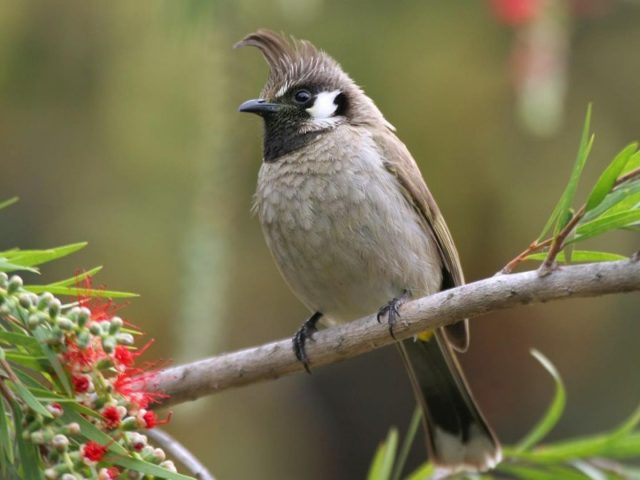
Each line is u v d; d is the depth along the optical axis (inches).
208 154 308.3
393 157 338.3
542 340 486.0
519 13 348.2
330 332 273.6
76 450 174.6
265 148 352.2
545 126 336.5
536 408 493.7
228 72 315.9
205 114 312.5
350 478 553.6
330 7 435.8
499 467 274.8
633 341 479.5
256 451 462.3
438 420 339.6
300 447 507.8
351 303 336.5
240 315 456.1
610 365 483.2
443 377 340.8
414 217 337.7
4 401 177.0
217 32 316.5
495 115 442.3
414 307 253.3
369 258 323.9
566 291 223.6
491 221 446.6
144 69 416.2
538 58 342.3
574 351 485.7
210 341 295.0
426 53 438.3
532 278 228.4
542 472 270.8
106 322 176.7
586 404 486.3
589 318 479.2
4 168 442.3
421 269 333.1
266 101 353.7
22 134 441.1
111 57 424.8
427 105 440.1
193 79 410.3
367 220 322.3
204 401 283.4
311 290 337.7
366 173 324.2
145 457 174.4
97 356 176.7
